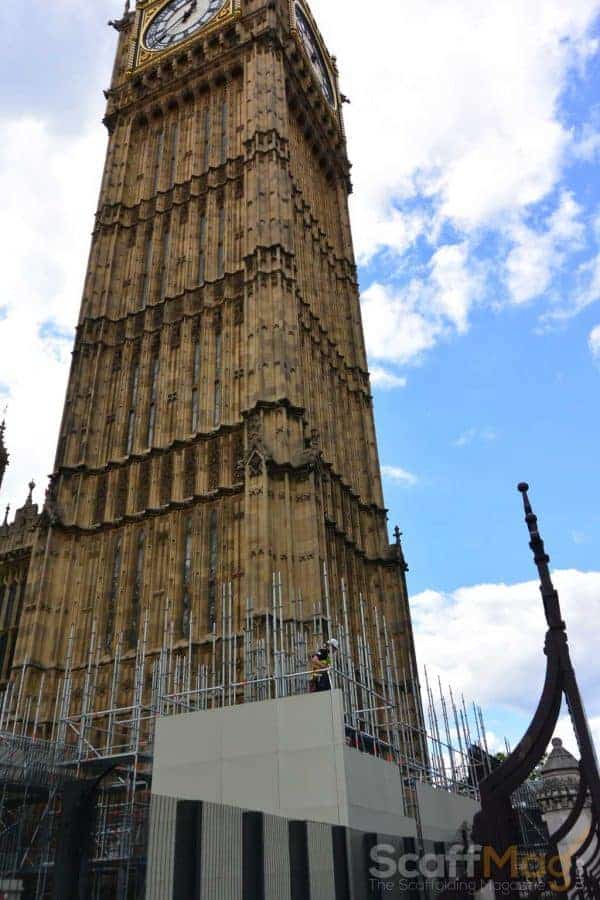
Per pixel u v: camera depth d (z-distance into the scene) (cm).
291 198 4566
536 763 976
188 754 1980
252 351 3825
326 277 5059
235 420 3719
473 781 3206
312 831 1546
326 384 4434
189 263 4438
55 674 3406
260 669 2692
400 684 3819
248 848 1410
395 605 4075
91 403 4144
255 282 4038
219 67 5219
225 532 3431
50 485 3925
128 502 3756
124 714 3192
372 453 4625
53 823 2222
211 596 3331
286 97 5191
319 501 3438
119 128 5397
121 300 4606
